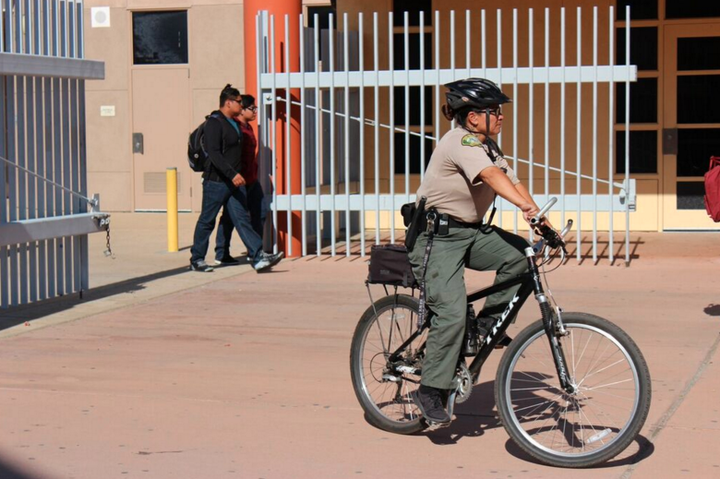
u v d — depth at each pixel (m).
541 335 5.68
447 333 5.74
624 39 15.11
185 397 7.02
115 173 19.09
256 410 6.71
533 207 5.52
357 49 15.60
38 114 9.87
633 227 15.39
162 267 12.81
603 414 6.25
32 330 9.12
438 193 5.83
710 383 7.22
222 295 10.84
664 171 15.18
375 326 6.39
